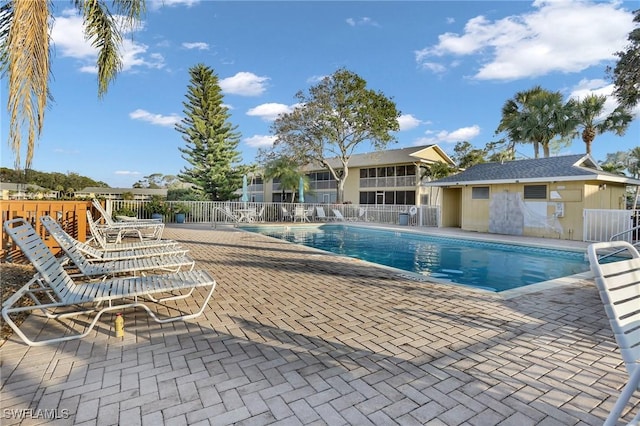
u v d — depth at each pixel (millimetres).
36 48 3066
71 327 3270
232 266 6539
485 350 2885
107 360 2633
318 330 3303
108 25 5480
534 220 12305
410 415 2006
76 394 2174
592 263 1583
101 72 5773
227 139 25781
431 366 2598
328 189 33750
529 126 21047
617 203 13352
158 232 10727
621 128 19938
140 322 3457
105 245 6008
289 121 24031
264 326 3393
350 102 23453
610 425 1430
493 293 4676
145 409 2033
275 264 6766
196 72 24156
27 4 3014
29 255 2973
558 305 4133
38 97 3096
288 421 1942
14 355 2691
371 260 8969
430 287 4984
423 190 26766
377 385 2326
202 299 4305
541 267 7977
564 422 1950
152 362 2611
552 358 2746
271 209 20469
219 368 2533
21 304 3814
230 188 25531
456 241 12445
